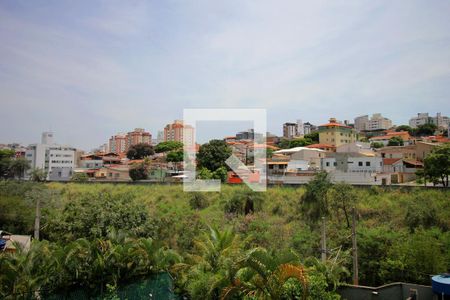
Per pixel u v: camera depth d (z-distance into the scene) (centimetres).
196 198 3056
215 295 1162
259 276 1030
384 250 1847
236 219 2602
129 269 1491
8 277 1220
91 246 1458
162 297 1388
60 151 8388
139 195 3572
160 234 2273
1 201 2597
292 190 3114
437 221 2242
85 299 1346
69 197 3628
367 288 1283
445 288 1140
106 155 9138
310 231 2394
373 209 2627
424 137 8031
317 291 1106
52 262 1318
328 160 5056
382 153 5700
